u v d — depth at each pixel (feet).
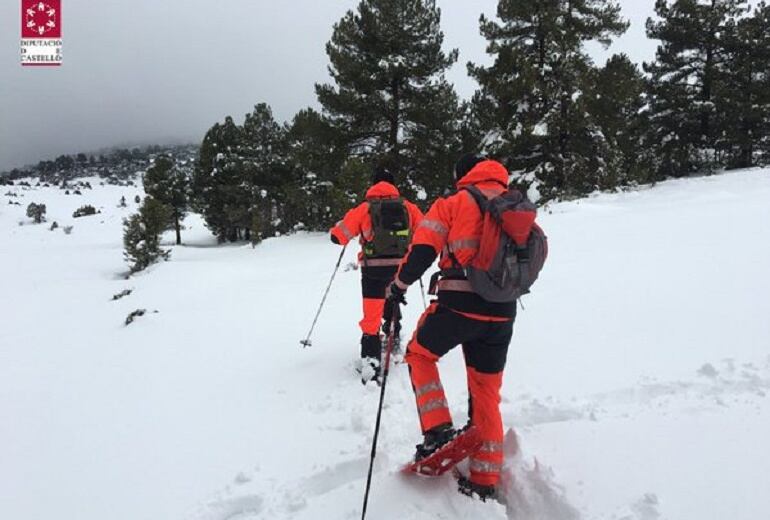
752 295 16.43
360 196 69.31
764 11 86.28
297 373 16.19
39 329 39.86
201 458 11.46
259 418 13.21
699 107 87.35
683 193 53.42
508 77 70.59
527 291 9.00
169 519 9.41
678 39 89.20
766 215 30.55
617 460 9.41
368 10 71.56
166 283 58.08
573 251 28.45
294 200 90.48
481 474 8.98
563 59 70.18
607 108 75.72
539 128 68.90
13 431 14.37
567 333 15.67
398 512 8.85
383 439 11.39
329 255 59.52
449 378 13.94
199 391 15.78
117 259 111.34
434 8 72.33
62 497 10.50
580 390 12.15
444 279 9.35
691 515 7.94
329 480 10.26
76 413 15.28
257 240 94.94
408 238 14.83
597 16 73.92
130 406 15.29
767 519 7.68
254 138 116.16
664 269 20.92
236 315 26.66
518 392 12.47
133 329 29.12
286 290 32.91
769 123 88.84
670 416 10.59
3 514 10.07
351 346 18.40
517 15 71.97
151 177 142.72
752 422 10.00
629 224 34.99
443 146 74.54
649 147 94.63
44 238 150.92
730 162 91.50
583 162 71.36
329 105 73.87
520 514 8.93
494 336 9.21
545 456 9.78
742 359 12.50
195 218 214.69
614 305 17.43
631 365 13.04
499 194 9.05
